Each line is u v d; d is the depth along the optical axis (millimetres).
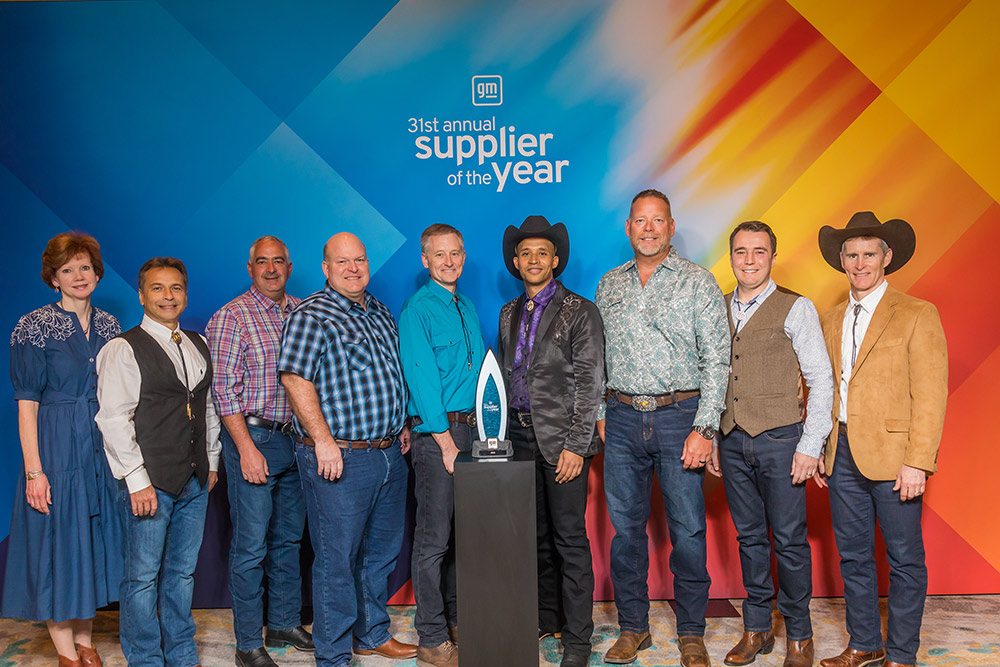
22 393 2840
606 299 3043
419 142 3539
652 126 3512
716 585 3582
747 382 2885
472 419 3000
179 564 2840
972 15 3453
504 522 2553
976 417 3510
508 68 3521
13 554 2883
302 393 2738
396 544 3072
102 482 2926
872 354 2775
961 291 3500
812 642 2916
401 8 3510
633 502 3025
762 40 3482
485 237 3561
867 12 3467
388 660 3039
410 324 2916
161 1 3492
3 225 3533
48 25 3490
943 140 3477
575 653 2855
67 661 2959
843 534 2873
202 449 2873
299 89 3521
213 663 3041
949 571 3547
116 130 3521
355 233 3561
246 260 3553
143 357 2697
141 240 3549
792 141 3498
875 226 2814
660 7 3482
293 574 3229
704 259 3535
